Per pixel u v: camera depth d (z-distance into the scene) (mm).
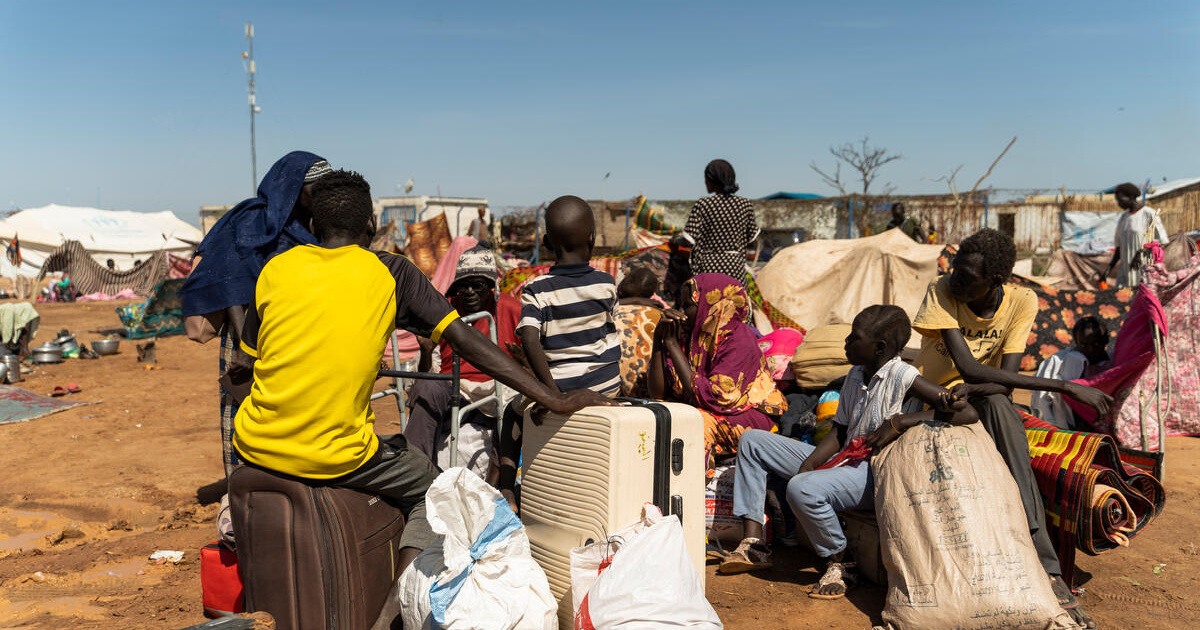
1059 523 3947
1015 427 3988
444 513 3020
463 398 4445
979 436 3822
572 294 3771
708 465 4758
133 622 4062
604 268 9117
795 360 5988
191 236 45969
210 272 4195
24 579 4715
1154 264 6703
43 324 21062
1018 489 3783
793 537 4645
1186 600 3998
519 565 3070
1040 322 8312
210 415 9492
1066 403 5953
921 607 3521
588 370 3797
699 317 5012
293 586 2953
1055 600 3461
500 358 3330
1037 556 3637
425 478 3283
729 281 5031
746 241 7527
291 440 2936
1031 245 28000
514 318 4652
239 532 3031
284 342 2920
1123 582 4234
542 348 3777
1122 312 8234
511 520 3078
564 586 3398
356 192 3164
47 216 42656
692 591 3129
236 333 4172
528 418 3686
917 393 3939
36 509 6191
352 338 2938
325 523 2975
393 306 3119
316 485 2990
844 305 9055
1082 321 6164
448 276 12391
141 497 6418
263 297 2998
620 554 3127
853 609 3924
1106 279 11570
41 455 7676
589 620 3041
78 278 32656
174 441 8227
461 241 12547
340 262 3018
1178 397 6824
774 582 4285
